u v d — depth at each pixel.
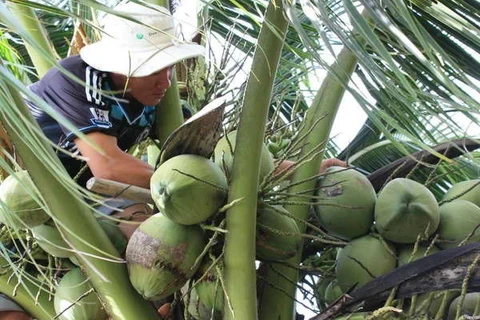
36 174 2.13
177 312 2.42
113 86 2.67
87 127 2.56
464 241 2.34
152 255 2.16
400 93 1.62
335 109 2.69
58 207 2.17
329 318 2.18
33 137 1.41
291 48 2.25
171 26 2.67
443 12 2.09
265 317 2.45
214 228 2.14
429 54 1.58
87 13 3.22
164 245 2.16
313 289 2.69
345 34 1.65
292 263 2.49
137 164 2.55
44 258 2.54
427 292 2.12
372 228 2.54
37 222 2.24
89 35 3.21
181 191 2.10
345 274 2.51
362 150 3.39
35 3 1.57
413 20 1.66
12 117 1.38
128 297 2.23
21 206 2.18
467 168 3.15
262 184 2.27
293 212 2.55
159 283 2.17
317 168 2.61
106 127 2.58
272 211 2.31
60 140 2.64
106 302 2.25
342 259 2.54
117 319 2.24
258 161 2.16
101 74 2.65
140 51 2.61
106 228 2.40
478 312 2.28
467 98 1.57
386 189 2.50
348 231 2.53
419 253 2.47
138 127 2.76
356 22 1.58
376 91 2.12
